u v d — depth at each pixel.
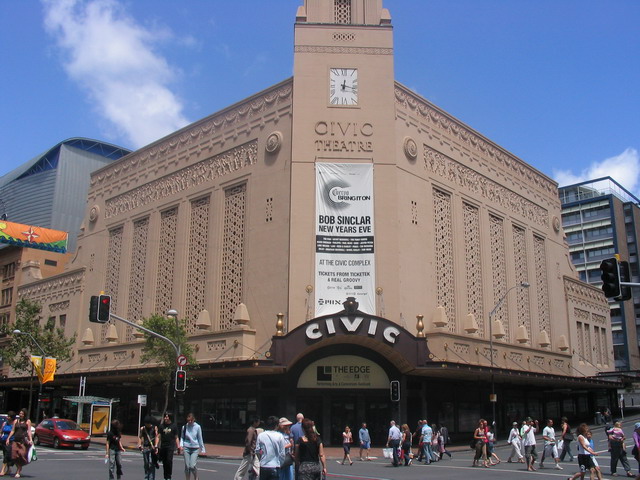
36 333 52.66
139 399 38.78
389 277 39.62
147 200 53.75
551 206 63.00
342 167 41.12
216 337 41.47
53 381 53.44
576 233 111.12
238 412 41.28
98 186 60.66
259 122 45.19
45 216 88.81
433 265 44.09
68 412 51.34
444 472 24.66
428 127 46.91
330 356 38.94
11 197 94.31
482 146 53.22
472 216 50.22
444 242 46.09
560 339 56.34
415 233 42.91
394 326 36.56
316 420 38.66
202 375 41.94
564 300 61.19
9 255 71.62
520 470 25.59
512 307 52.41
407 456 27.98
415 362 36.62
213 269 45.19
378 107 42.56
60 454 31.12
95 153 96.44
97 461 27.09
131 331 51.81
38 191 91.31
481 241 50.22
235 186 45.78
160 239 51.47
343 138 41.78
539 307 56.84
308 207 40.41
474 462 27.70
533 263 57.12
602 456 31.50
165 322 39.97
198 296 46.44
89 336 54.50
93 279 57.47
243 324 41.09
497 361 45.59
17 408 65.56
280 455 13.81
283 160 42.41
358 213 40.41
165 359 39.50
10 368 65.00
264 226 42.28
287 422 14.55
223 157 47.41
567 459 31.00
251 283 41.94
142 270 52.47
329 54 43.44
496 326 47.69
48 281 63.12
